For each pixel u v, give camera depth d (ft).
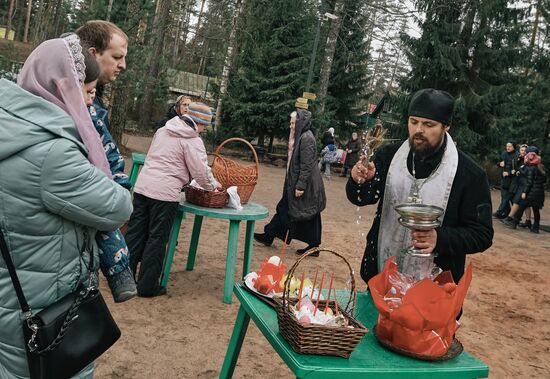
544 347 14.55
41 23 52.90
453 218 7.09
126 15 37.60
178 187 13.35
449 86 67.87
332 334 5.48
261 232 23.47
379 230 7.68
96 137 5.39
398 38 67.36
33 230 4.94
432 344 5.78
